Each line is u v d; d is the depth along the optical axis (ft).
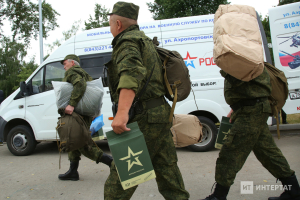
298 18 17.21
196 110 16.21
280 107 8.00
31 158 16.78
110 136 5.09
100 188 10.56
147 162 5.20
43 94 17.37
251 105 7.13
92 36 17.49
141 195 9.55
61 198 9.64
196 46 16.43
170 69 6.13
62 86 9.91
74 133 9.46
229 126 8.93
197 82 16.16
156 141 5.85
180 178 6.18
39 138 17.20
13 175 12.90
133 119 5.68
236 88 7.20
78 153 11.50
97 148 10.88
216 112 15.93
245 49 5.93
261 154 7.82
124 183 5.01
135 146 5.13
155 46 6.37
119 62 5.17
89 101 10.04
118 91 5.08
